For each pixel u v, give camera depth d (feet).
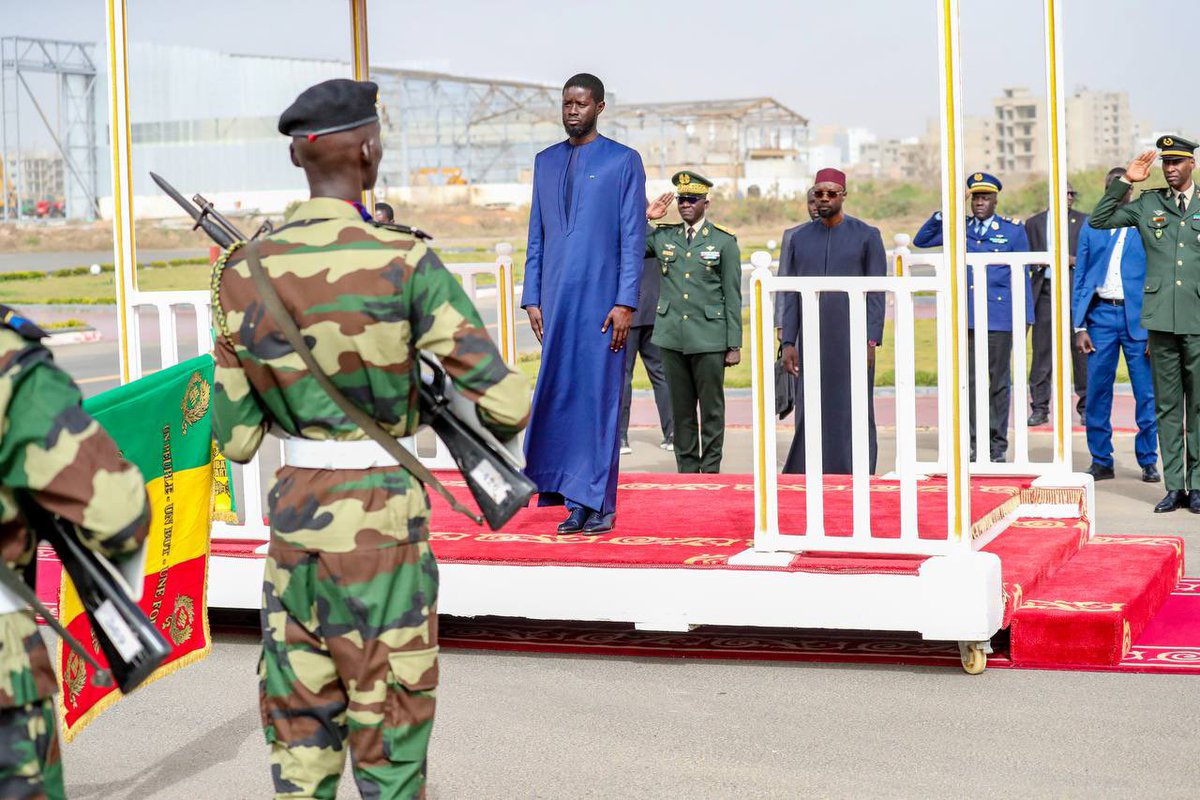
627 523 20.59
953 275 16.58
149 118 177.17
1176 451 26.68
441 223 161.17
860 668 17.54
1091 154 175.73
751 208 158.10
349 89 10.29
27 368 8.27
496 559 18.06
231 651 18.97
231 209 175.63
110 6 19.72
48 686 8.52
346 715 10.35
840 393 26.35
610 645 18.74
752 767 14.17
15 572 8.54
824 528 19.53
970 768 13.97
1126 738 14.71
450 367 9.92
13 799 8.29
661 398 36.04
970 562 16.60
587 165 19.16
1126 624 17.52
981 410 23.71
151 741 15.44
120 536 8.36
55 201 197.26
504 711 16.15
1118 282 29.84
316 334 9.86
